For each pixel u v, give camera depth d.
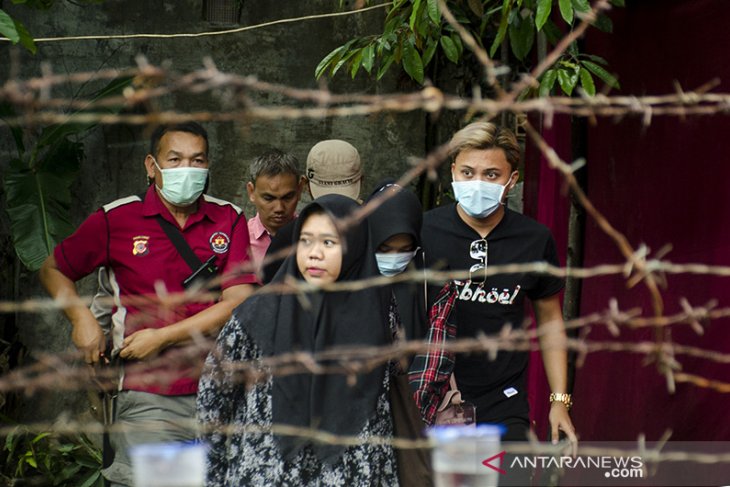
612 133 14.08
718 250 11.87
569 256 13.39
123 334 11.35
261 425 9.06
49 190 16.61
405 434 9.35
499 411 10.80
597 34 14.40
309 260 9.12
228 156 17.45
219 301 11.71
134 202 11.80
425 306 10.07
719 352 11.64
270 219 13.34
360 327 9.16
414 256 10.05
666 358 5.07
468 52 17.45
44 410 16.80
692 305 12.29
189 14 17.31
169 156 11.41
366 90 17.66
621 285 13.84
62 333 17.31
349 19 17.53
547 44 15.05
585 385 14.55
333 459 8.95
